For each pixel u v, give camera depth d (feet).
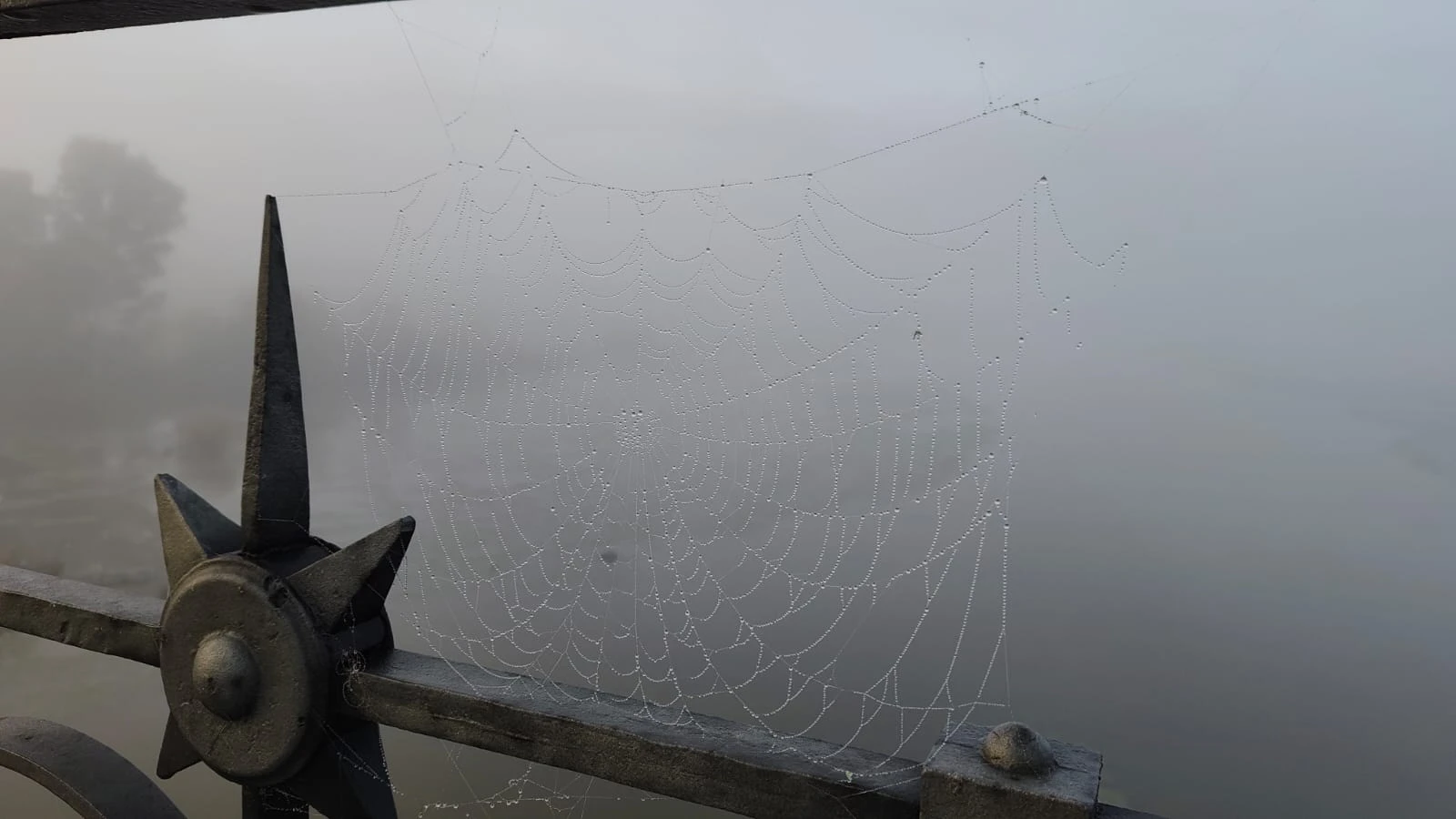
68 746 7.16
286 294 6.51
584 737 5.48
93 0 4.81
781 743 5.33
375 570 6.15
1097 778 4.53
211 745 6.50
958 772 4.51
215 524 6.89
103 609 7.00
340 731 6.41
